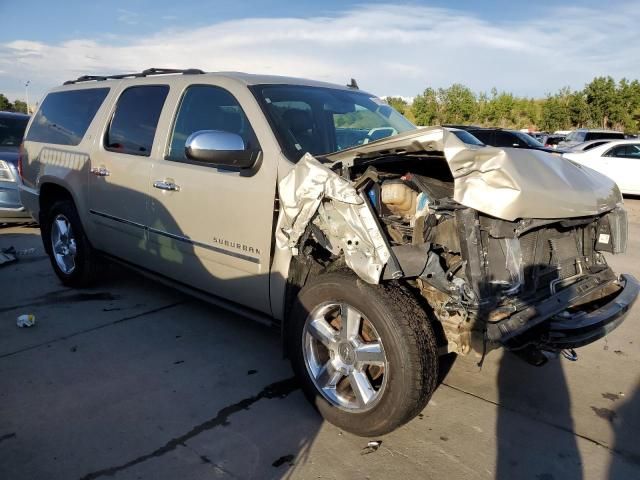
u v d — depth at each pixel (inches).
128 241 186.4
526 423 132.4
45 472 109.2
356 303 117.2
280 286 136.9
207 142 134.6
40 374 149.1
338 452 118.9
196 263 160.9
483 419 133.7
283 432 125.4
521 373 158.6
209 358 161.3
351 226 114.7
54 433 122.2
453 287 114.4
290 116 150.1
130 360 158.9
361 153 124.0
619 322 128.5
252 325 187.0
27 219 332.5
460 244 114.0
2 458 113.0
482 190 105.9
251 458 115.8
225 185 146.9
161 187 166.2
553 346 120.6
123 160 182.7
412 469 114.1
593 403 142.6
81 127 209.3
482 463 116.8
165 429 125.0
